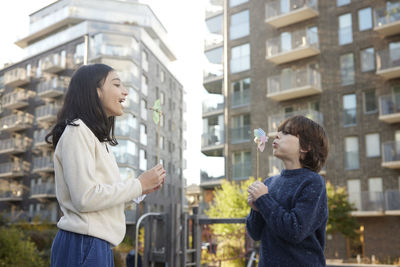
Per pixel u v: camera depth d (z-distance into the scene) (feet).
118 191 4.78
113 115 5.65
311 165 5.99
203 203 54.34
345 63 60.44
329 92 60.29
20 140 93.30
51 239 38.52
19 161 93.09
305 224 5.31
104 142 5.38
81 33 65.16
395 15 56.54
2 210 91.45
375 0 58.54
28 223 62.80
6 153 94.58
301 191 5.64
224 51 43.73
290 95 60.85
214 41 44.60
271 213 5.50
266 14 62.34
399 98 55.72
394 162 53.98
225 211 39.73
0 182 94.02
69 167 4.69
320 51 61.46
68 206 4.81
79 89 5.25
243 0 62.75
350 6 60.54
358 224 54.34
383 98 56.34
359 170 57.26
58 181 4.90
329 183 53.98
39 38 75.05
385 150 55.21
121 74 47.37
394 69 55.31
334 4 61.82
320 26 61.57
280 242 5.66
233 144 57.06
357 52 59.62
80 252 4.66
